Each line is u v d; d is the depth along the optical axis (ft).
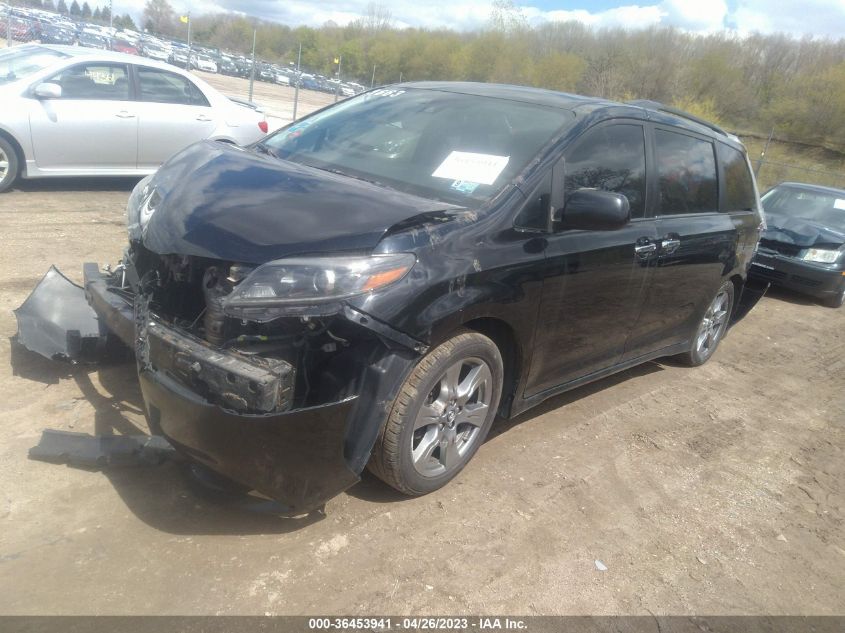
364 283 8.61
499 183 10.98
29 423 10.95
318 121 13.84
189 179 10.25
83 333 12.53
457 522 10.32
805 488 13.38
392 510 10.34
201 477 10.05
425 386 9.70
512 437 13.23
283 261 8.50
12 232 20.21
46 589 7.94
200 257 8.86
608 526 10.95
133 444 10.27
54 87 24.48
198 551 8.88
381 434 9.61
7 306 14.87
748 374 19.67
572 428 14.08
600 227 11.03
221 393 8.32
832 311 29.66
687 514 11.74
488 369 10.90
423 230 9.44
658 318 15.10
